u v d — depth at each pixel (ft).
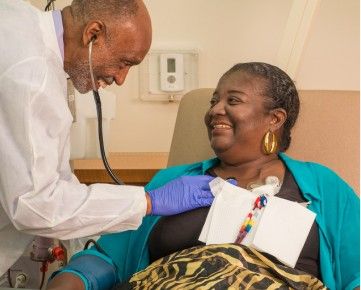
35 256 5.39
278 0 7.89
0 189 3.95
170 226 4.57
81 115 6.20
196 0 7.92
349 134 5.64
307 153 5.63
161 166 7.09
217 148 4.65
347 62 7.91
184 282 3.78
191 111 6.04
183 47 7.93
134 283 4.11
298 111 4.96
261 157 4.76
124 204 4.25
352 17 7.80
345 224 4.51
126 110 8.05
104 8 4.17
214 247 4.03
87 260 4.61
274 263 4.03
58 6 7.86
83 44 4.22
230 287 3.65
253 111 4.58
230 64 8.04
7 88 3.80
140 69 7.93
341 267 4.41
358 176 5.48
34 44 4.02
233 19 7.95
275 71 4.73
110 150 8.11
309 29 5.99
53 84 4.00
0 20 4.07
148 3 7.91
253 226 4.32
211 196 4.55
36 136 3.85
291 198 4.55
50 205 3.98
